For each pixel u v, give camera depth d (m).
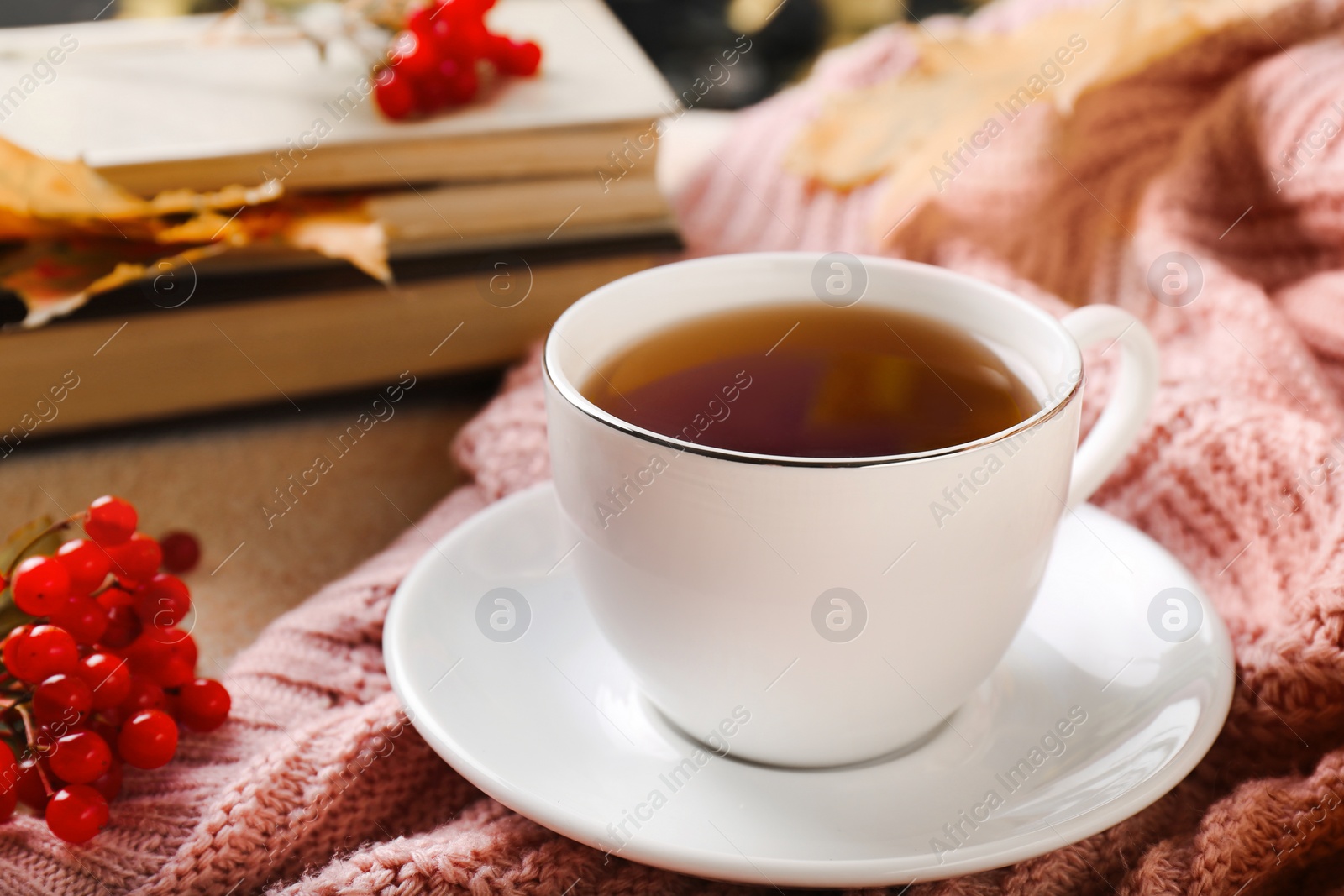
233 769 0.44
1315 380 0.51
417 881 0.40
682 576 0.40
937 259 0.59
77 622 0.44
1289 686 0.42
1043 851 0.39
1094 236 0.59
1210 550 0.47
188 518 0.53
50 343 0.54
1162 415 0.49
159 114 0.54
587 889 0.40
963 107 0.63
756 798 0.41
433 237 0.56
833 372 0.44
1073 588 0.45
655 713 0.44
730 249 0.62
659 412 0.43
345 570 0.51
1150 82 0.61
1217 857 0.40
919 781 0.42
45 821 0.43
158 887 0.41
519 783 0.40
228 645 0.49
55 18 0.79
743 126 0.69
